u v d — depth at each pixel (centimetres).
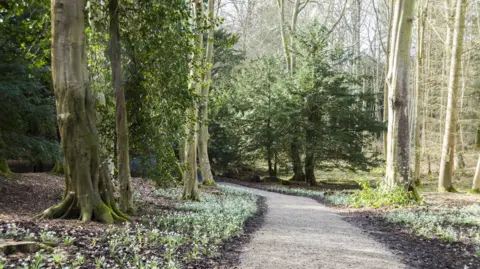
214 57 3438
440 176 2214
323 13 4984
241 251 695
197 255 629
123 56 1046
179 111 1105
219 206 1343
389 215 1183
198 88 1522
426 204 1404
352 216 1276
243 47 4688
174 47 1005
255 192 2381
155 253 598
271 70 3188
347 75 2905
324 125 2861
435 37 3841
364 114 2845
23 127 1178
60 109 812
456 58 2130
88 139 825
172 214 1073
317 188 2808
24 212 907
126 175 1015
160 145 1062
